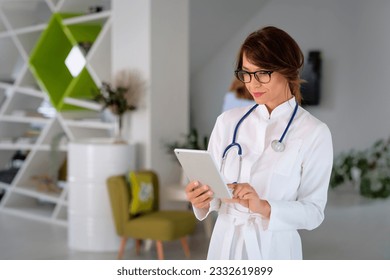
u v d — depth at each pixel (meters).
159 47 5.40
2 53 7.23
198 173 1.83
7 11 6.84
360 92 8.40
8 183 7.10
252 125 1.97
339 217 6.49
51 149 6.29
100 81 5.76
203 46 8.94
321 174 1.86
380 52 8.19
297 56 1.80
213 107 9.38
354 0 8.34
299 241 1.95
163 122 5.48
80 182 5.11
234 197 1.84
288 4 8.73
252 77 1.79
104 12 5.70
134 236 4.64
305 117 1.90
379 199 7.72
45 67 6.60
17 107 7.12
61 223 6.27
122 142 5.25
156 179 5.00
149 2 5.27
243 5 8.39
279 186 1.87
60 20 6.08
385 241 5.34
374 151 8.01
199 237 5.61
